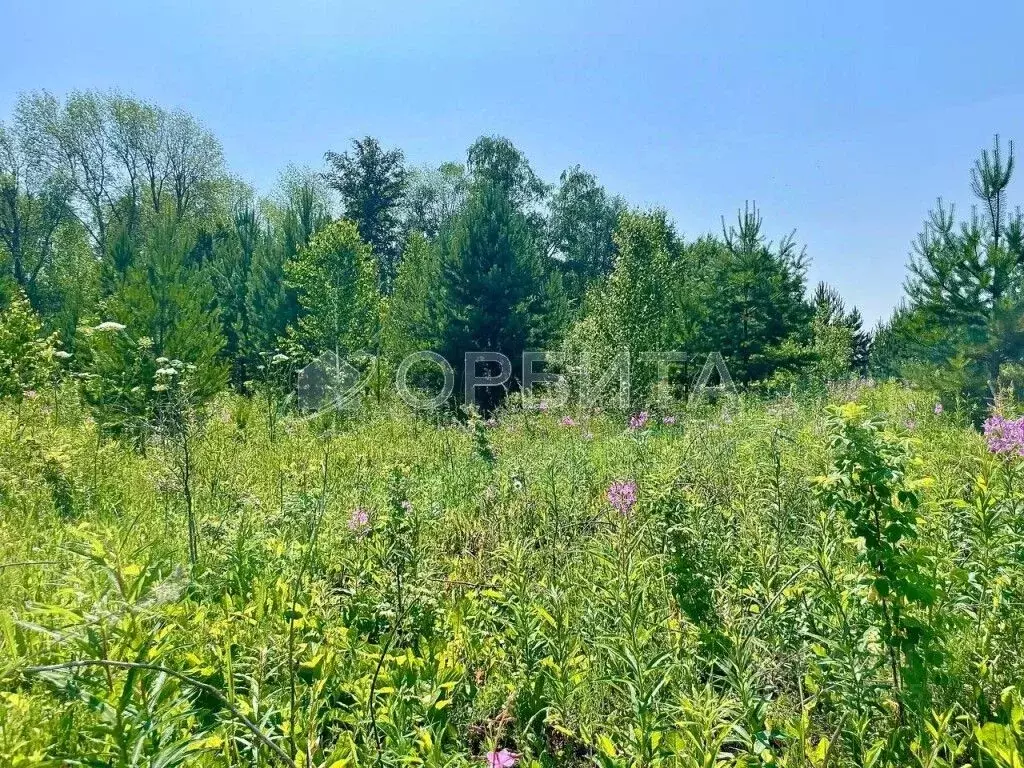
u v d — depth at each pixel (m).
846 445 3.14
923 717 2.85
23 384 10.85
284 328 24.31
